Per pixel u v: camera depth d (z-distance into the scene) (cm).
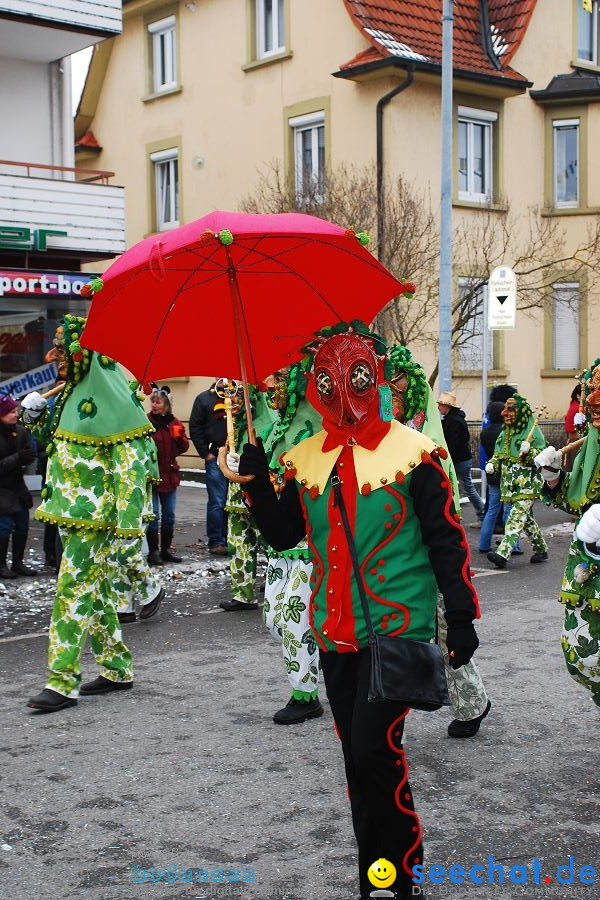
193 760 512
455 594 314
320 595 334
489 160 2002
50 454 599
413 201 1733
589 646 430
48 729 563
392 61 1767
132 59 2348
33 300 1628
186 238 319
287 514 344
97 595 620
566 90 2048
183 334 365
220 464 344
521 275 2000
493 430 1264
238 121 2117
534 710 586
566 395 2120
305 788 474
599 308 2108
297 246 340
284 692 631
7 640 782
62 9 1567
